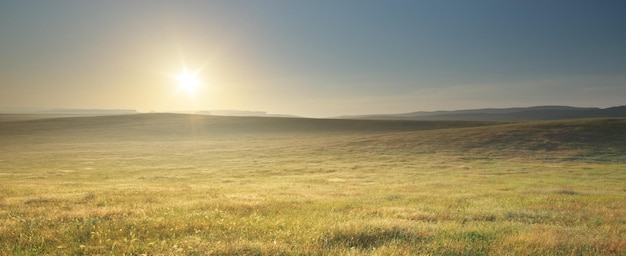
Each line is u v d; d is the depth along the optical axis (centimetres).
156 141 9181
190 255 652
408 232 852
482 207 1427
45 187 2256
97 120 14525
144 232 839
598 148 5197
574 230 942
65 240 761
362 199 1686
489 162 4516
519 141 5900
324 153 5972
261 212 1178
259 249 672
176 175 3766
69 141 9169
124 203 1433
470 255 693
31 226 864
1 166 4641
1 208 1266
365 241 779
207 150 6981
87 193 1789
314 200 1583
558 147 5350
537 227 973
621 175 3331
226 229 866
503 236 836
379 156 5350
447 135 6969
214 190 2125
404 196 1848
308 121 13712
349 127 12088
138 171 4184
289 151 6419
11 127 12419
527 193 2056
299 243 737
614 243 782
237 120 14425
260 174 3856
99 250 695
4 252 675
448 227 937
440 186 2589
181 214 1084
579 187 2500
